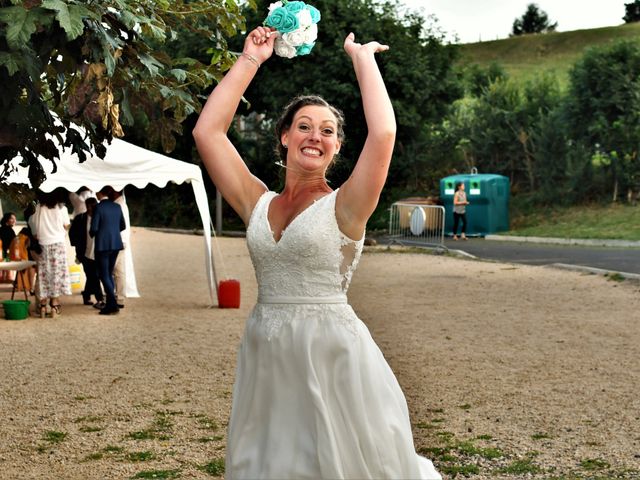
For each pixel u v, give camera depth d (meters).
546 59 53.97
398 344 9.72
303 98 3.16
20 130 4.31
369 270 18.27
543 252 21.33
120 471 5.41
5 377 8.30
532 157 31.61
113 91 4.57
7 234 12.95
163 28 4.49
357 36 30.33
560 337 10.01
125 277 13.16
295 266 2.99
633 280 15.00
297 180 3.12
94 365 8.86
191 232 32.75
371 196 2.93
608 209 28.31
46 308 12.23
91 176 11.55
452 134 32.91
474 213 27.59
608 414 6.56
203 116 3.21
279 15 3.20
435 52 31.66
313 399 2.91
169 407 7.09
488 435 6.05
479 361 8.69
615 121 29.34
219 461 5.60
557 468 5.31
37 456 5.75
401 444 3.03
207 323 11.66
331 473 2.87
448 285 15.45
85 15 3.65
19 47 3.63
